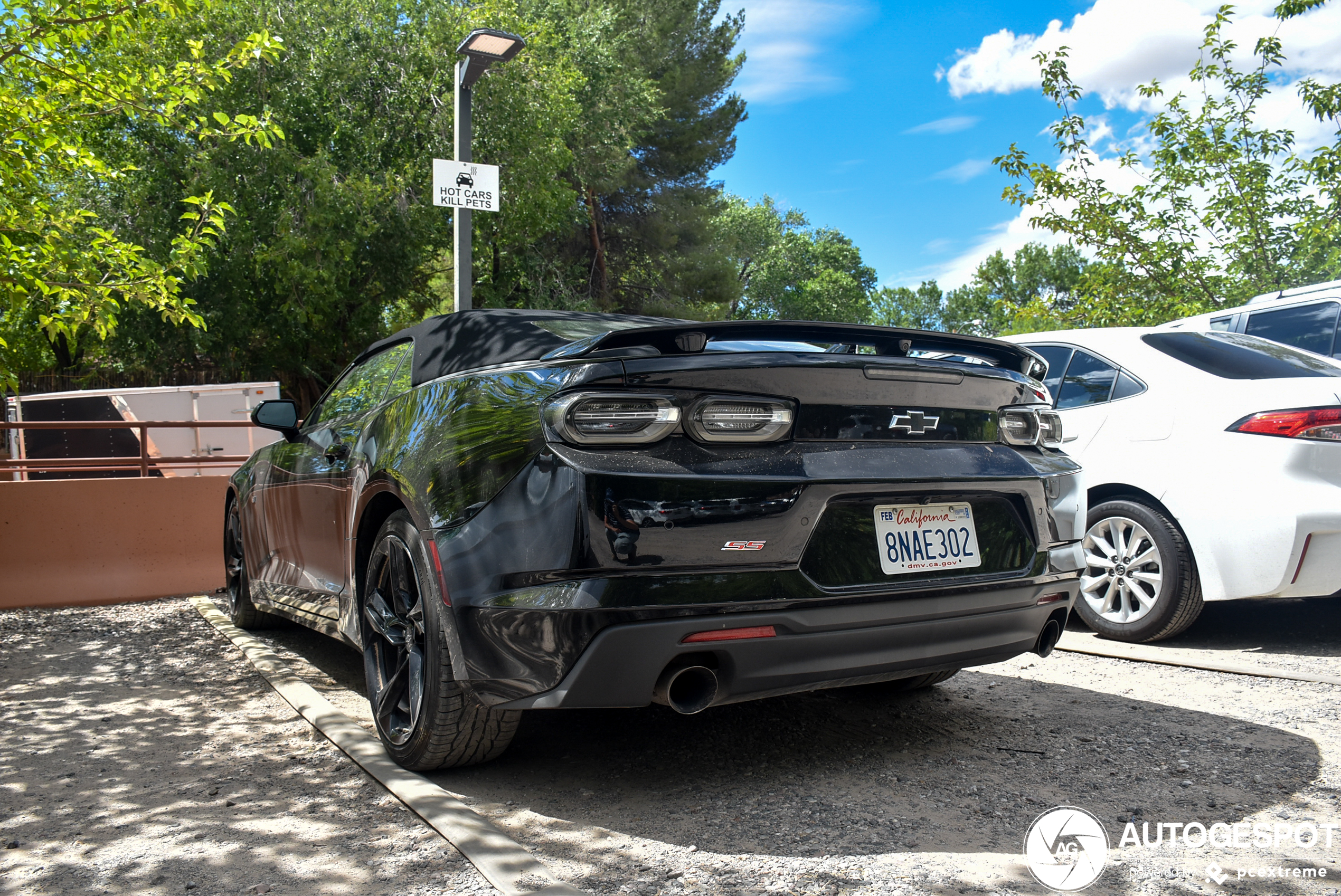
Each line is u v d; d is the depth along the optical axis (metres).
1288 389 4.38
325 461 3.91
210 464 7.45
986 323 81.44
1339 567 4.20
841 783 2.80
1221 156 10.62
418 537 2.84
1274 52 10.38
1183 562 4.53
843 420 2.62
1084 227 11.25
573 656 2.33
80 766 3.10
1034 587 2.93
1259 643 4.70
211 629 5.76
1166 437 4.64
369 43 19.45
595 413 2.40
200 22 15.42
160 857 2.33
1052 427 3.16
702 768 2.96
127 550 7.06
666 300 28.97
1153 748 3.08
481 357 3.02
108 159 17.86
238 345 20.73
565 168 22.47
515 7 20.27
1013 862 2.22
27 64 5.91
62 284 6.05
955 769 2.91
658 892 2.09
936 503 2.76
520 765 3.00
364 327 21.00
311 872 2.21
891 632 2.62
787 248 62.44
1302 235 10.45
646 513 2.35
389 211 19.11
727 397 2.47
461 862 2.24
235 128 6.49
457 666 2.58
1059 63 10.99
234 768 3.03
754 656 2.45
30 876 2.24
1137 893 2.06
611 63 23.86
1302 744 3.08
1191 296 10.89
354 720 3.44
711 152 30.61
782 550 2.46
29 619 6.20
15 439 12.66
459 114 9.04
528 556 2.40
